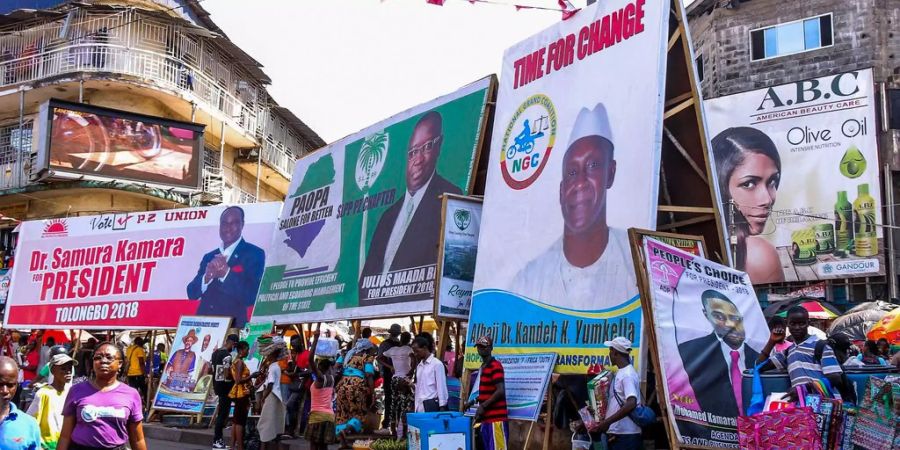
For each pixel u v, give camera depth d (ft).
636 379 25.59
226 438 48.47
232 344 48.14
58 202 100.99
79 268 74.13
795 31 83.35
